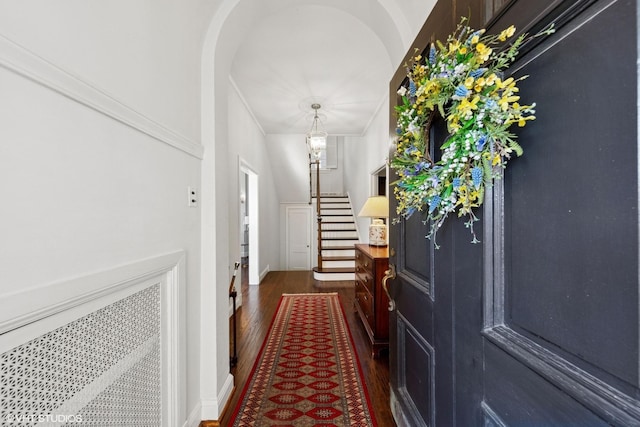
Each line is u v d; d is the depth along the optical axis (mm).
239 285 3877
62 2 814
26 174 713
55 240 789
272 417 1737
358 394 1953
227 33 1853
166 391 1330
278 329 3082
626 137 458
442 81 774
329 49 2732
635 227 445
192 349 1601
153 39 1259
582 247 540
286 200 7066
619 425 447
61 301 784
